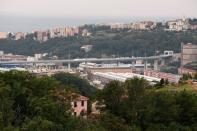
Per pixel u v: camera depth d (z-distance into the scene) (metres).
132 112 115.69
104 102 119.31
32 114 96.50
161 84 184.88
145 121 115.06
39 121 85.38
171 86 176.25
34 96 101.69
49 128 85.62
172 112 117.25
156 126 112.00
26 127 84.56
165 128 112.31
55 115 93.06
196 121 119.75
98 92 121.56
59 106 95.31
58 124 89.31
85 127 91.62
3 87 98.19
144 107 116.81
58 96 104.69
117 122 102.69
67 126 90.94
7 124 88.56
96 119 102.12
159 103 118.38
